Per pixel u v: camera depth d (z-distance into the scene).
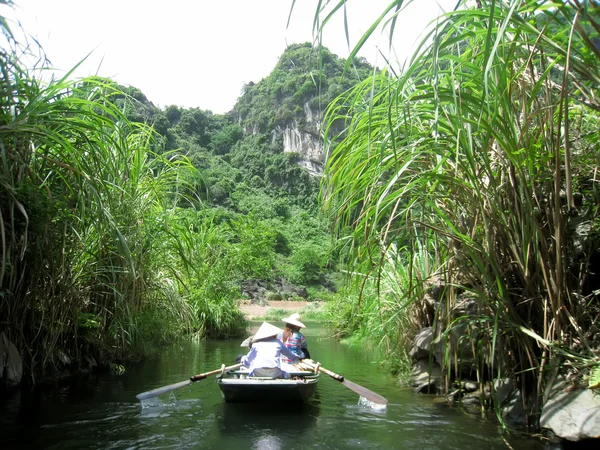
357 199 5.02
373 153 4.78
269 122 88.81
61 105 5.68
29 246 6.04
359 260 5.39
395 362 8.44
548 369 4.56
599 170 4.56
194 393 6.60
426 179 4.53
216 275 14.88
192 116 92.50
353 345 12.85
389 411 5.70
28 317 6.53
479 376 5.75
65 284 6.58
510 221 4.68
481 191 4.71
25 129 5.02
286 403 5.94
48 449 4.26
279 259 55.72
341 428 5.00
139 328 8.95
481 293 4.67
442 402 6.11
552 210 4.52
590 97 3.74
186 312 10.97
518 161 4.27
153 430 4.87
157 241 8.53
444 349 6.33
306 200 77.75
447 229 5.55
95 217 6.43
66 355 7.23
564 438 4.00
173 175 8.88
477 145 4.20
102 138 6.95
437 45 3.38
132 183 7.97
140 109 74.38
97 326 7.83
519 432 4.77
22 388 6.30
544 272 4.31
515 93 4.68
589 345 4.32
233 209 71.06
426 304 7.62
